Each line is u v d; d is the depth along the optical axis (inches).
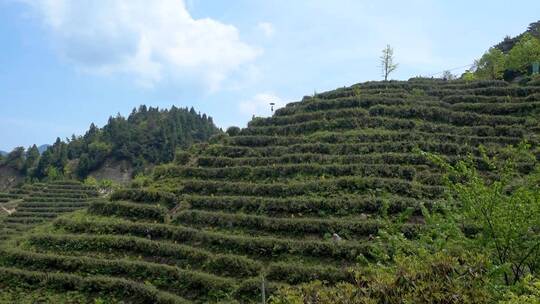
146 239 730.2
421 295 186.7
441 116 1097.4
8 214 1849.2
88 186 2165.4
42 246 753.6
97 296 610.9
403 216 358.3
